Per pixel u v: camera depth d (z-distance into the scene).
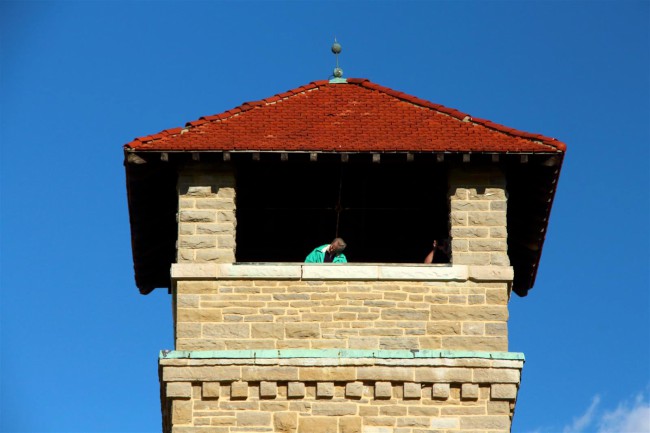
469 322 64.12
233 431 61.84
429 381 62.66
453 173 66.25
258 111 68.62
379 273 64.56
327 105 69.56
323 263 64.81
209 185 66.06
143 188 67.06
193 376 62.41
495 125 66.88
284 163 65.69
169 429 64.38
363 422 62.12
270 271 64.62
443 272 64.75
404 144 65.31
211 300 64.25
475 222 65.62
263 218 70.75
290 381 62.50
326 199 69.81
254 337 63.69
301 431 61.94
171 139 65.81
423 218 70.62
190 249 65.12
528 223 69.50
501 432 62.12
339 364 62.72
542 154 65.12
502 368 62.91
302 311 64.12
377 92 70.75
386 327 63.94
